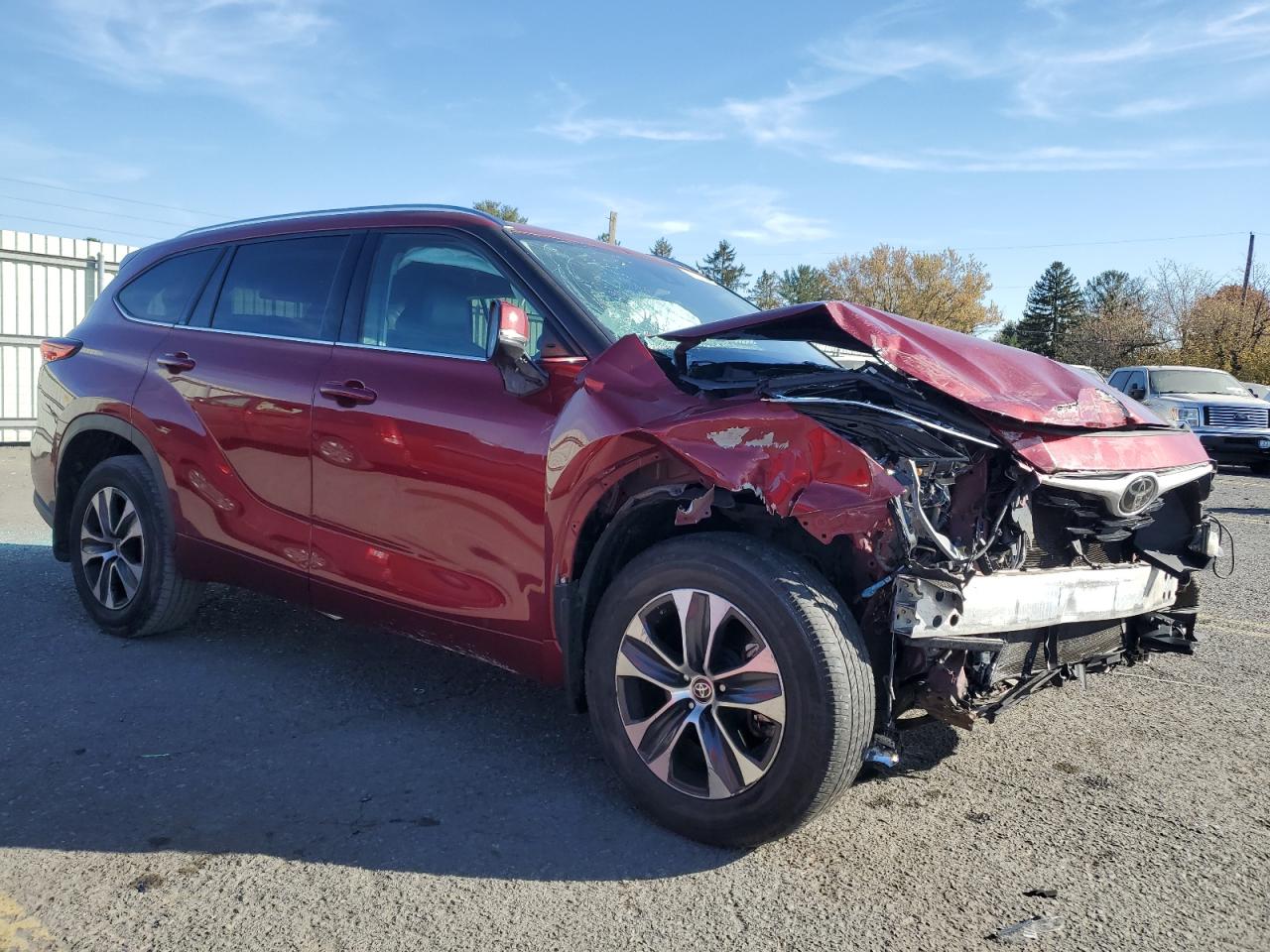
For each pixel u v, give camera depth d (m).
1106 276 110.19
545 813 2.79
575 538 2.82
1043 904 2.39
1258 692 4.12
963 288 77.38
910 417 2.57
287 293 3.86
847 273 81.75
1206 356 39.28
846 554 2.67
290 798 2.83
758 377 2.92
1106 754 3.40
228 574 3.90
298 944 2.14
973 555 2.59
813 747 2.40
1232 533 8.96
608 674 2.79
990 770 3.24
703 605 2.59
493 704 3.66
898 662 2.61
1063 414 2.85
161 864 2.45
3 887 2.32
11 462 11.39
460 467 3.07
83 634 4.38
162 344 4.19
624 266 3.75
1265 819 2.91
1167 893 2.46
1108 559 3.21
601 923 2.26
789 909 2.33
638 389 2.76
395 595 3.31
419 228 3.56
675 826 2.67
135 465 4.18
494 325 2.81
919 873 2.53
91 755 3.08
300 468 3.55
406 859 2.52
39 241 13.36
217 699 3.61
